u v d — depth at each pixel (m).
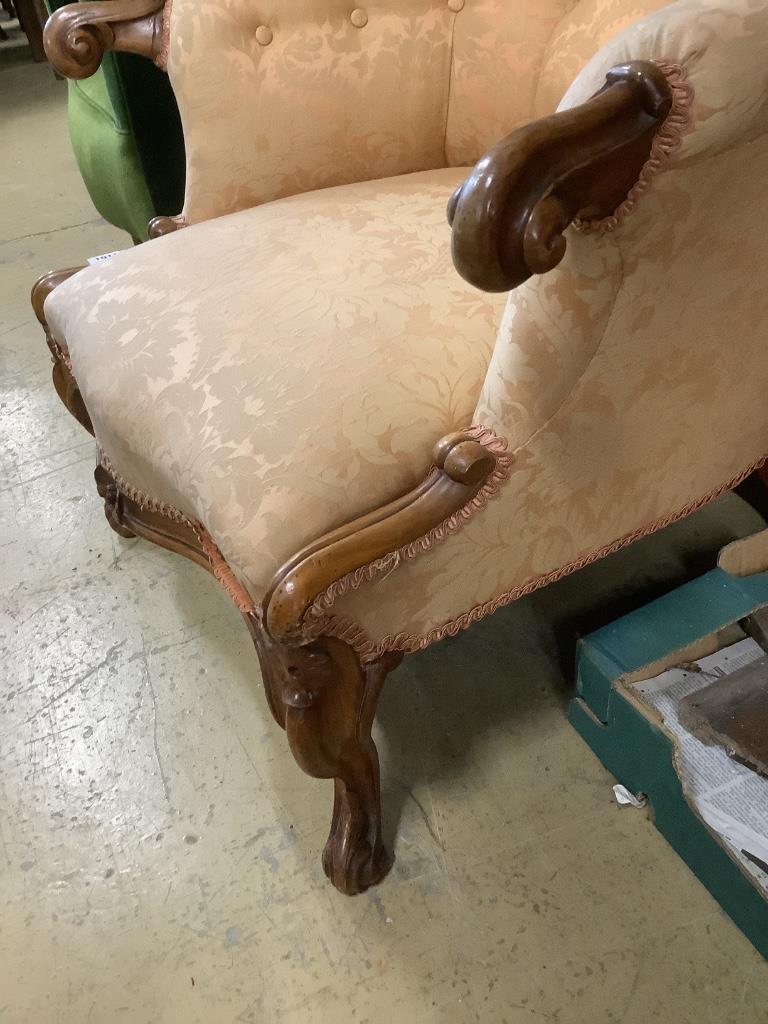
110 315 0.77
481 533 0.65
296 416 0.62
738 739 0.84
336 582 0.57
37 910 0.83
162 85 1.26
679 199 0.49
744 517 1.16
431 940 0.79
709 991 0.74
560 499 0.67
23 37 3.40
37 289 0.91
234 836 0.88
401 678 1.01
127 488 0.84
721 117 0.43
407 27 0.88
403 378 0.63
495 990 0.75
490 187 0.41
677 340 0.61
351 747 0.71
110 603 1.13
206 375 0.67
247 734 0.97
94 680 1.04
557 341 0.55
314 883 0.84
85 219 2.03
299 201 0.87
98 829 0.90
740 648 0.93
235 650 1.06
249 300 0.72
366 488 0.60
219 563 0.75
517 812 0.87
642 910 0.79
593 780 0.90
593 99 0.43
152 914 0.82
